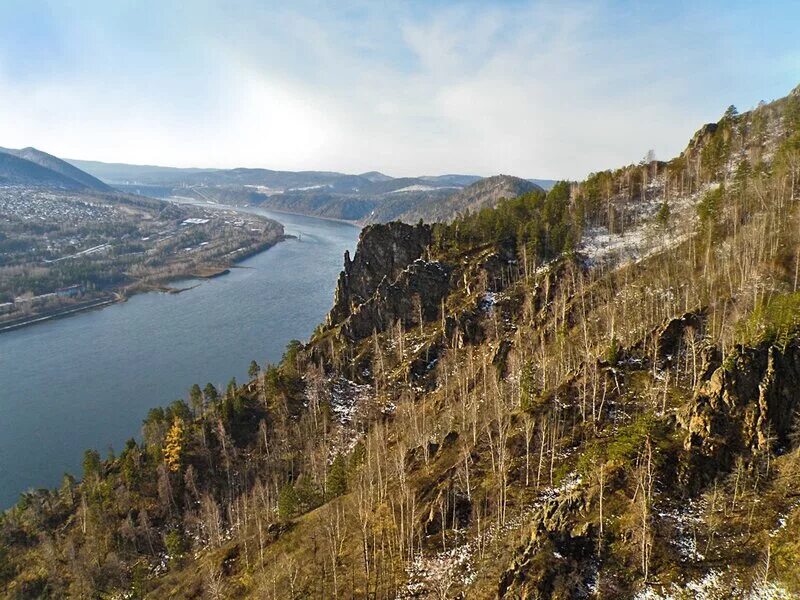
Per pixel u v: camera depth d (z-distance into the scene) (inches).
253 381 6540.4
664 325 3981.3
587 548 2506.2
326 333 7052.2
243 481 4995.1
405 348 6392.7
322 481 4611.2
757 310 3166.8
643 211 7032.5
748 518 2425.0
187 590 3646.7
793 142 5708.7
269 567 3472.0
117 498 4761.3
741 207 5334.6
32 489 5319.9
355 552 3240.7
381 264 7623.0
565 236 6437.0
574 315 5290.4
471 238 7288.4
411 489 3597.4
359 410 5728.3
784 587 2082.9
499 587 2536.9
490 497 3193.9
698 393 2947.8
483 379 4931.1
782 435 2704.2
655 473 2687.0
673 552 2373.3
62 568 4242.1
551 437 3415.4
